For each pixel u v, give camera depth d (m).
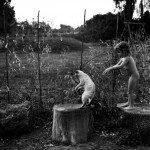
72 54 13.43
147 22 15.79
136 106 5.21
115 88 6.26
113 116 5.61
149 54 6.75
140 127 4.64
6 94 6.64
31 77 8.09
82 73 4.86
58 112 4.70
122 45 4.78
